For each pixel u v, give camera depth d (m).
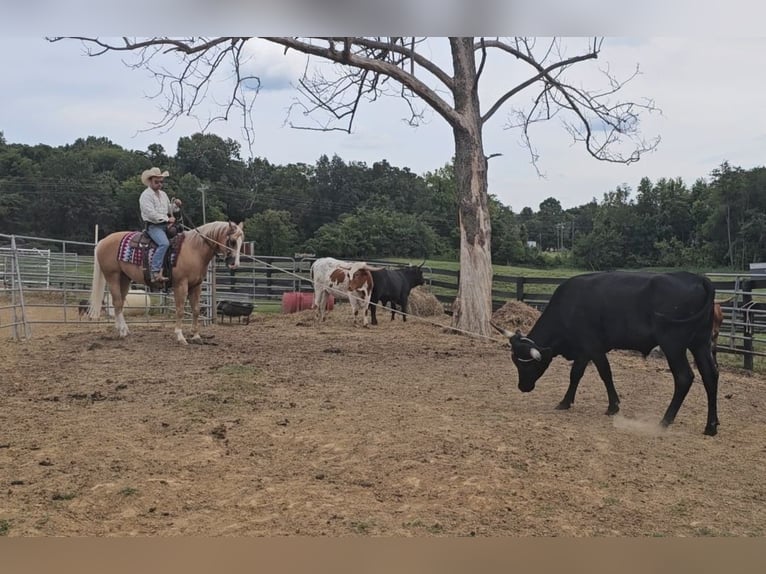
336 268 15.75
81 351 10.62
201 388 7.94
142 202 11.45
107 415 6.76
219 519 4.30
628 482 5.23
